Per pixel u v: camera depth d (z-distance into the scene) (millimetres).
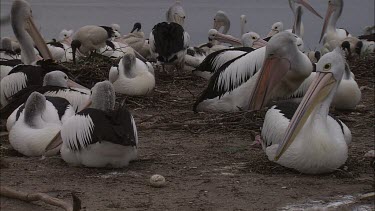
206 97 12828
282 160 8539
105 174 8648
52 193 7844
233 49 14391
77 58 17844
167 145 10359
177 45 17328
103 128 8414
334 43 19859
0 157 9359
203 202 7531
